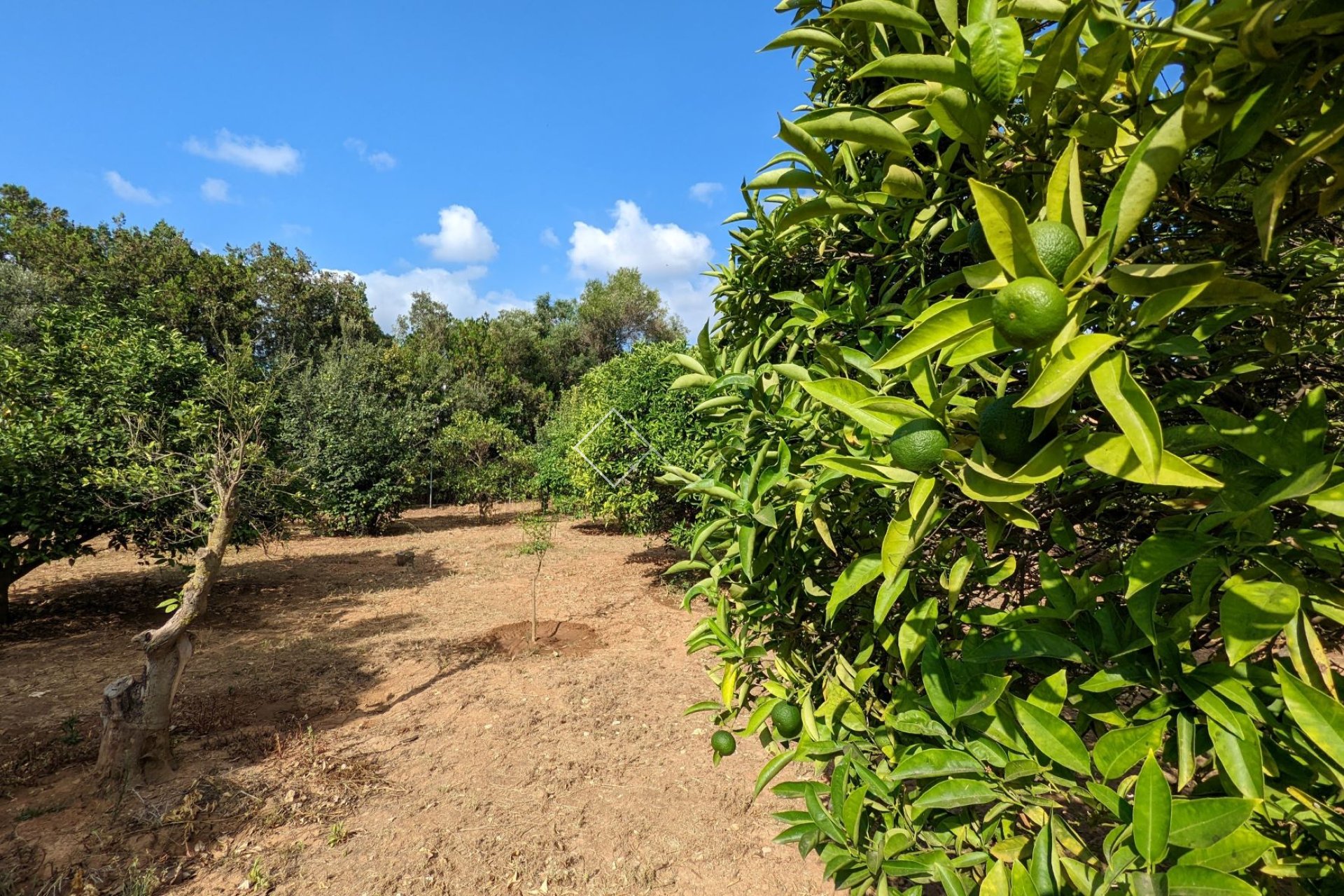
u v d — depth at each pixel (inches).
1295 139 38.8
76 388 307.6
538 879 138.8
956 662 46.9
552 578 426.6
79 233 1067.3
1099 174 44.6
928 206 56.9
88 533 314.0
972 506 57.5
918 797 47.2
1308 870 36.2
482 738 201.2
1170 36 33.3
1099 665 42.1
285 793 167.8
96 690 233.5
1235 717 35.3
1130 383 29.4
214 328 773.3
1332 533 35.8
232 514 193.3
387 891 134.1
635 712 220.8
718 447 78.9
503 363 1368.1
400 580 423.8
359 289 1229.7
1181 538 37.1
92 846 142.3
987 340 33.4
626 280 1568.7
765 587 75.2
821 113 44.3
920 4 51.4
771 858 145.6
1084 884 38.1
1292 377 56.7
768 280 84.7
